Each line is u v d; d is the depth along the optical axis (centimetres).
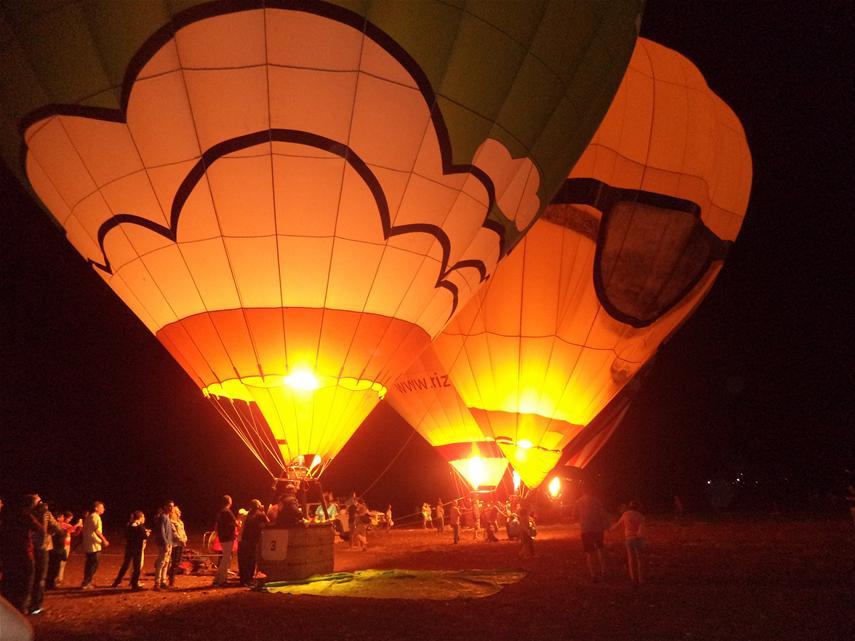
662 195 1703
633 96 1716
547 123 1033
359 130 889
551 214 1683
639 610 754
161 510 979
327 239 922
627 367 1792
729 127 1855
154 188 901
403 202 942
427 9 880
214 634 660
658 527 2162
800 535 1653
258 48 841
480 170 986
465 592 898
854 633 633
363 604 816
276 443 992
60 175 939
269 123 866
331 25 846
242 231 906
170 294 960
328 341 957
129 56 845
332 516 1593
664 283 1742
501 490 2208
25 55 868
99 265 1023
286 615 749
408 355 1064
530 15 939
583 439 1803
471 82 930
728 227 1828
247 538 1008
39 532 761
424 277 1009
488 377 1772
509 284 1723
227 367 962
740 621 690
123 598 878
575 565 1187
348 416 1005
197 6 828
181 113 863
